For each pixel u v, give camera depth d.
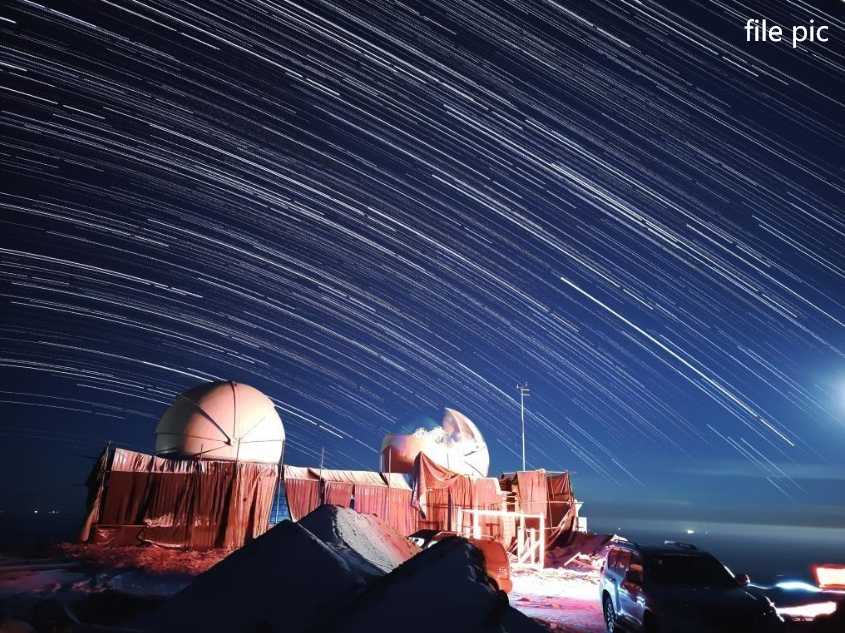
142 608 8.80
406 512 22.38
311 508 20.94
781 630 8.30
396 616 5.42
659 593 8.88
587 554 21.66
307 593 6.45
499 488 23.75
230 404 23.92
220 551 18.27
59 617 5.66
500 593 5.88
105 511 18.33
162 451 23.44
